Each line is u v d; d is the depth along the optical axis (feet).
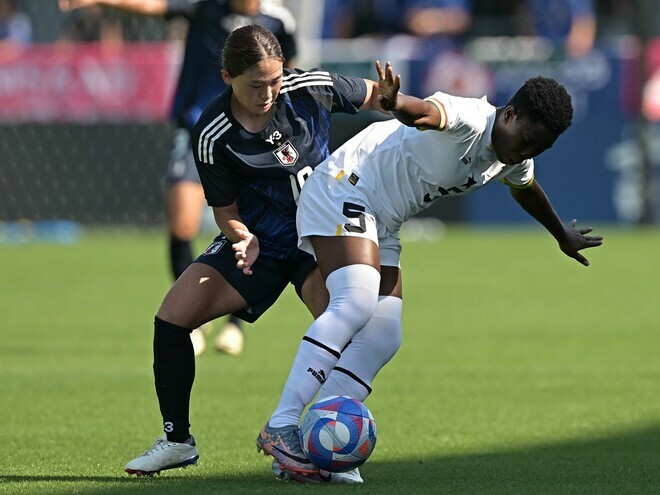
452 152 53.78
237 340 98.68
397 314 56.34
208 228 205.98
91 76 198.90
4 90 199.82
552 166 202.28
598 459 60.54
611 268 163.53
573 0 220.64
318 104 56.80
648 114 200.75
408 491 50.47
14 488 51.72
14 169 201.67
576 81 200.44
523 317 119.85
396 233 57.26
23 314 121.90
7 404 76.54
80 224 203.00
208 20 97.76
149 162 200.03
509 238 203.10
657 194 203.82
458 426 70.28
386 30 228.63
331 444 51.57
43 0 213.25
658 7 215.31
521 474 56.13
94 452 62.03
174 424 55.67
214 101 55.93
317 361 52.90
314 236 54.70
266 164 55.67
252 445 64.34
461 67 200.03
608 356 96.53
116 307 127.24
